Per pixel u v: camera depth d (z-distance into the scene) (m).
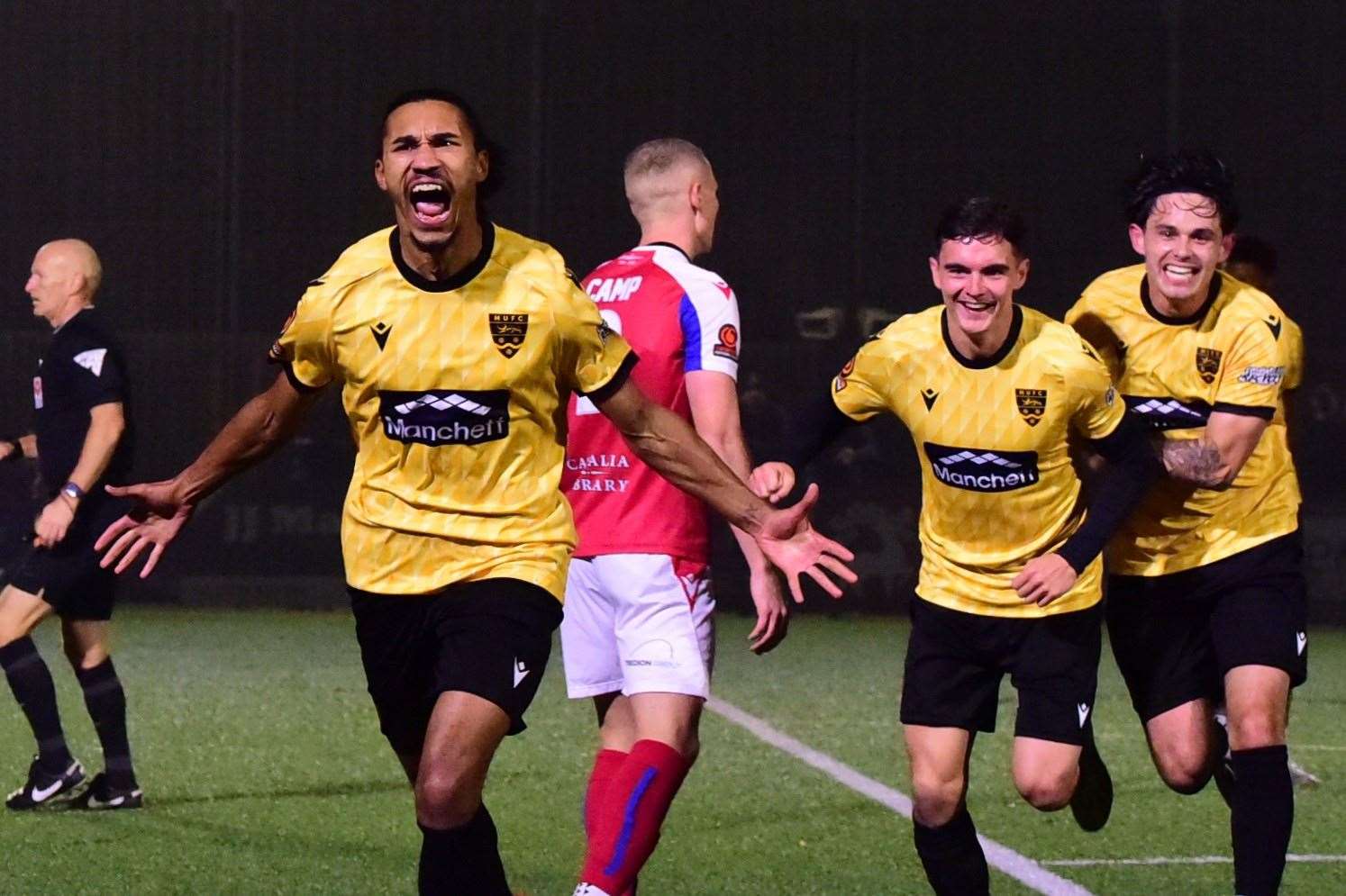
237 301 24.02
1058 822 8.65
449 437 4.98
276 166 24.08
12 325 23.58
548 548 5.08
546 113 24.17
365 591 5.15
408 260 4.94
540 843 8.02
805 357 22.59
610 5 24.12
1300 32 24.30
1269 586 6.55
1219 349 6.52
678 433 5.09
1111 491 5.99
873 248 24.36
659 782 5.76
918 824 6.25
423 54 24.08
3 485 19.94
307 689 13.48
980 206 5.91
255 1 23.94
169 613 19.91
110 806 8.81
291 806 8.89
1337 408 21.73
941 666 6.25
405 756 5.45
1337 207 24.31
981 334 6.00
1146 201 6.43
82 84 23.83
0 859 7.61
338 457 21.69
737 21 24.25
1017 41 24.36
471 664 4.89
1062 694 6.15
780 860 7.73
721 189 24.31
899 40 24.30
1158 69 24.39
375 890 7.05
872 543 21.47
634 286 6.27
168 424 22.66
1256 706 6.29
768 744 11.19
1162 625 6.75
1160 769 6.84
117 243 23.92
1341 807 9.24
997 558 6.20
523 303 4.91
